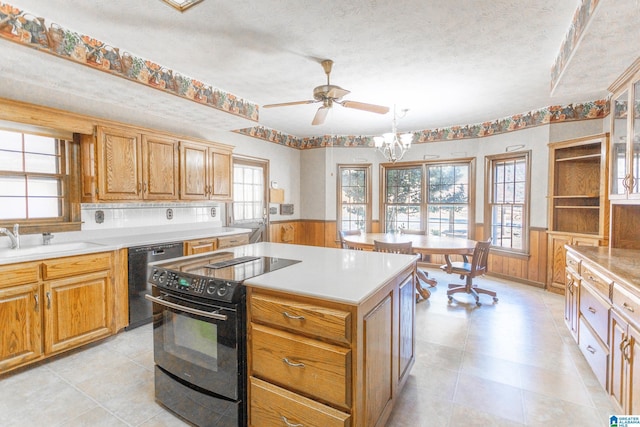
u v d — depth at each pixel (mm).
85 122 2988
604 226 3652
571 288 2781
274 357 1562
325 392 1438
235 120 4078
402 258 2279
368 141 6164
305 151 6414
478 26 2336
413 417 1869
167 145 3668
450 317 3449
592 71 2576
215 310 1654
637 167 2391
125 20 2252
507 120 4852
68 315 2551
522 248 4742
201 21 2262
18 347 2277
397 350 1935
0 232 2670
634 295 1652
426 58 2861
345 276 1746
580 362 2498
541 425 1800
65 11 2146
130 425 1812
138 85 2840
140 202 3523
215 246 3857
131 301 3037
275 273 1806
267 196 5746
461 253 3773
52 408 1953
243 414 1654
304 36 2473
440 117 4898
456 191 5574
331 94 2715
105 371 2377
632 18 1823
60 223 3057
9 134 2809
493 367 2432
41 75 2621
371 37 2490
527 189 4590
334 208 6203
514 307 3744
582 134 4129
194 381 1770
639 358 1598
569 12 2158
